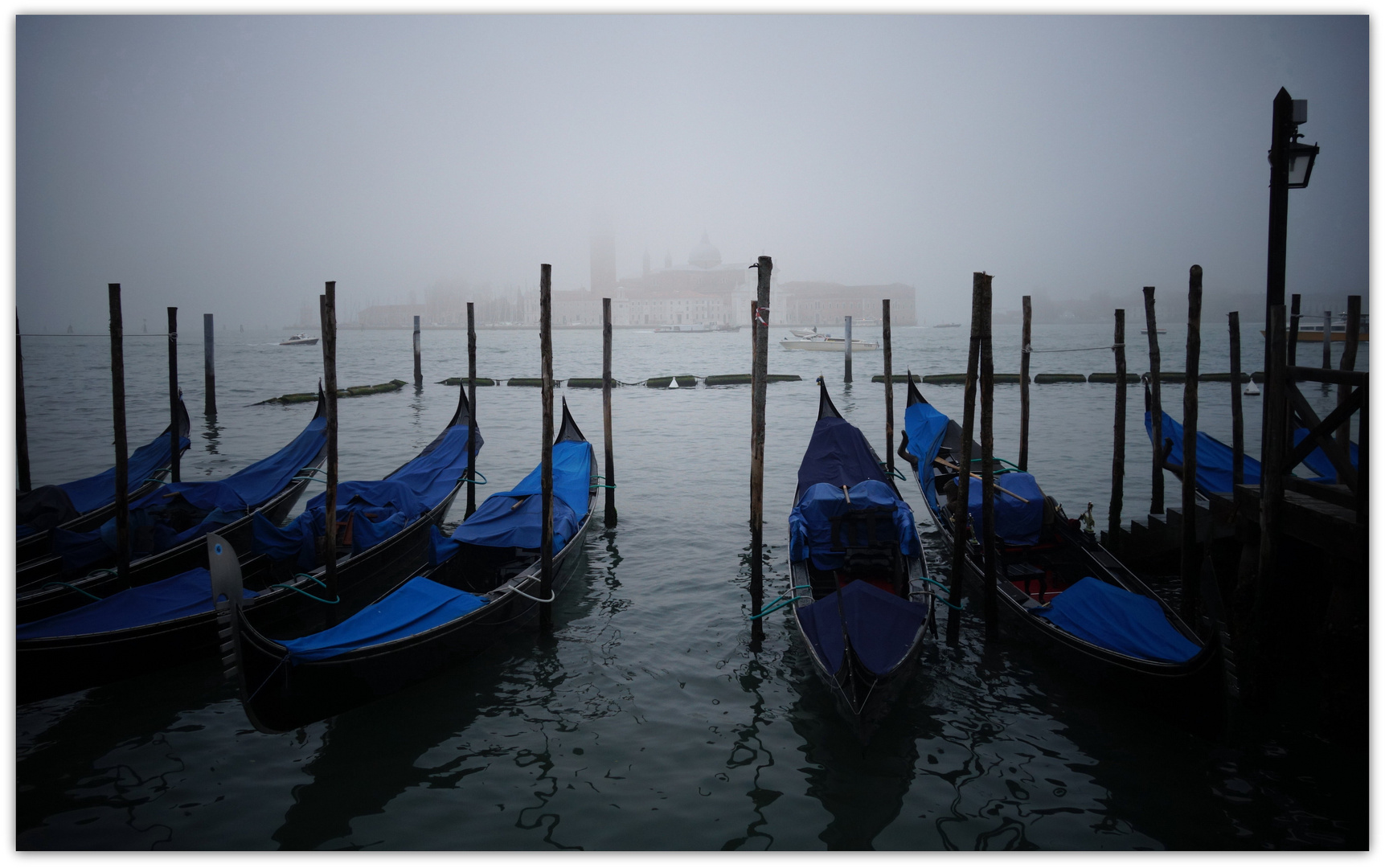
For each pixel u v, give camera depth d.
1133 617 9.73
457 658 10.38
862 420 32.44
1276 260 8.42
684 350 96.81
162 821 7.59
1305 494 8.81
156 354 80.81
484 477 20.25
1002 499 12.75
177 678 10.12
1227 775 8.11
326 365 11.15
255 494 16.20
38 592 10.77
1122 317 13.70
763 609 11.88
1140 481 19.64
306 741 8.90
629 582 13.40
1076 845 7.22
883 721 8.87
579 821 7.62
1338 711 8.17
